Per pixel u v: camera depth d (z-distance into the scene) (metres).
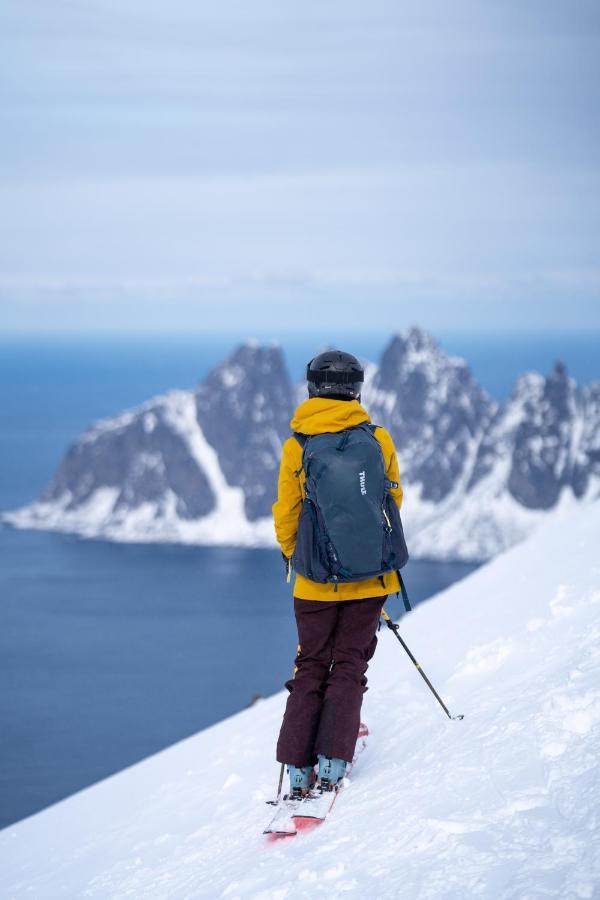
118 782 7.68
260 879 3.69
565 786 3.36
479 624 7.41
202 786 6.11
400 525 4.37
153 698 148.12
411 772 4.29
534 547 10.29
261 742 6.63
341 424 4.35
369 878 3.23
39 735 128.38
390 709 5.75
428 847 3.29
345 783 4.59
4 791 103.88
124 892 4.44
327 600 4.42
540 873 2.79
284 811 4.24
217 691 152.38
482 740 4.23
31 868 5.95
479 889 2.83
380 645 8.36
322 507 4.20
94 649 186.50
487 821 3.32
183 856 4.66
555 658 5.30
